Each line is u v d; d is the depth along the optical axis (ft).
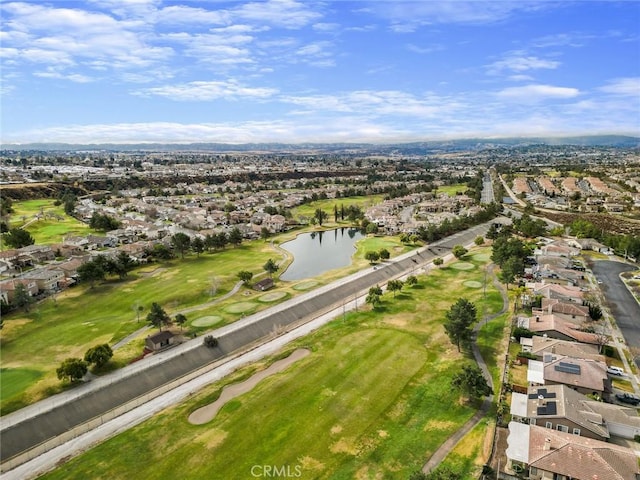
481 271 442.50
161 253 495.41
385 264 481.87
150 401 234.79
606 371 231.09
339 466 178.60
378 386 236.43
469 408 214.28
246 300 373.20
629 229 602.03
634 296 357.61
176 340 292.61
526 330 280.51
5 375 246.47
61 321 323.37
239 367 267.39
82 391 233.55
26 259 451.53
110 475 178.09
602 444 171.12
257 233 653.71
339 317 338.75
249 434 199.82
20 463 188.75
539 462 164.66
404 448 188.03
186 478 174.81
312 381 241.96
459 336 269.64
